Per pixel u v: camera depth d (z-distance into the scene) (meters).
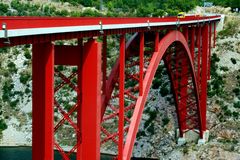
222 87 82.25
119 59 36.03
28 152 76.75
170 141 74.81
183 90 66.94
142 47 38.16
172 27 47.69
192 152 70.88
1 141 80.62
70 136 79.38
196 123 72.88
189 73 62.56
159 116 79.31
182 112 69.12
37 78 23.52
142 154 74.25
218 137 74.38
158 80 84.62
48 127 23.48
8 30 18.95
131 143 35.78
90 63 26.14
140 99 38.19
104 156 74.06
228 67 86.12
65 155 27.14
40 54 23.42
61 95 85.06
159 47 42.84
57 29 22.89
